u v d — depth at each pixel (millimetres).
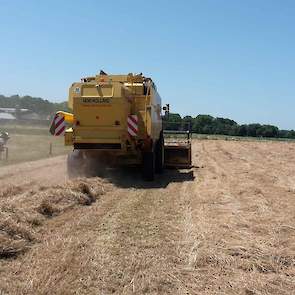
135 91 15938
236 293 5598
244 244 7555
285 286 5875
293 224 9250
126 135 14914
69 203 10422
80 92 14922
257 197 12602
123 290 5555
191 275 6145
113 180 15180
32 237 7438
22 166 19062
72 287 5539
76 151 15836
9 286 5430
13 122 70688
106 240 7566
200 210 10531
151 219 9344
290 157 32719
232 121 105062
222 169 21203
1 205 8633
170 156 19672
